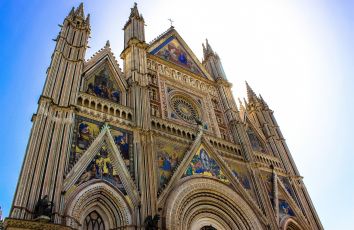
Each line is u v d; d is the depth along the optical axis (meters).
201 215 32.06
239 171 38.03
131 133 31.11
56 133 25.70
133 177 27.91
